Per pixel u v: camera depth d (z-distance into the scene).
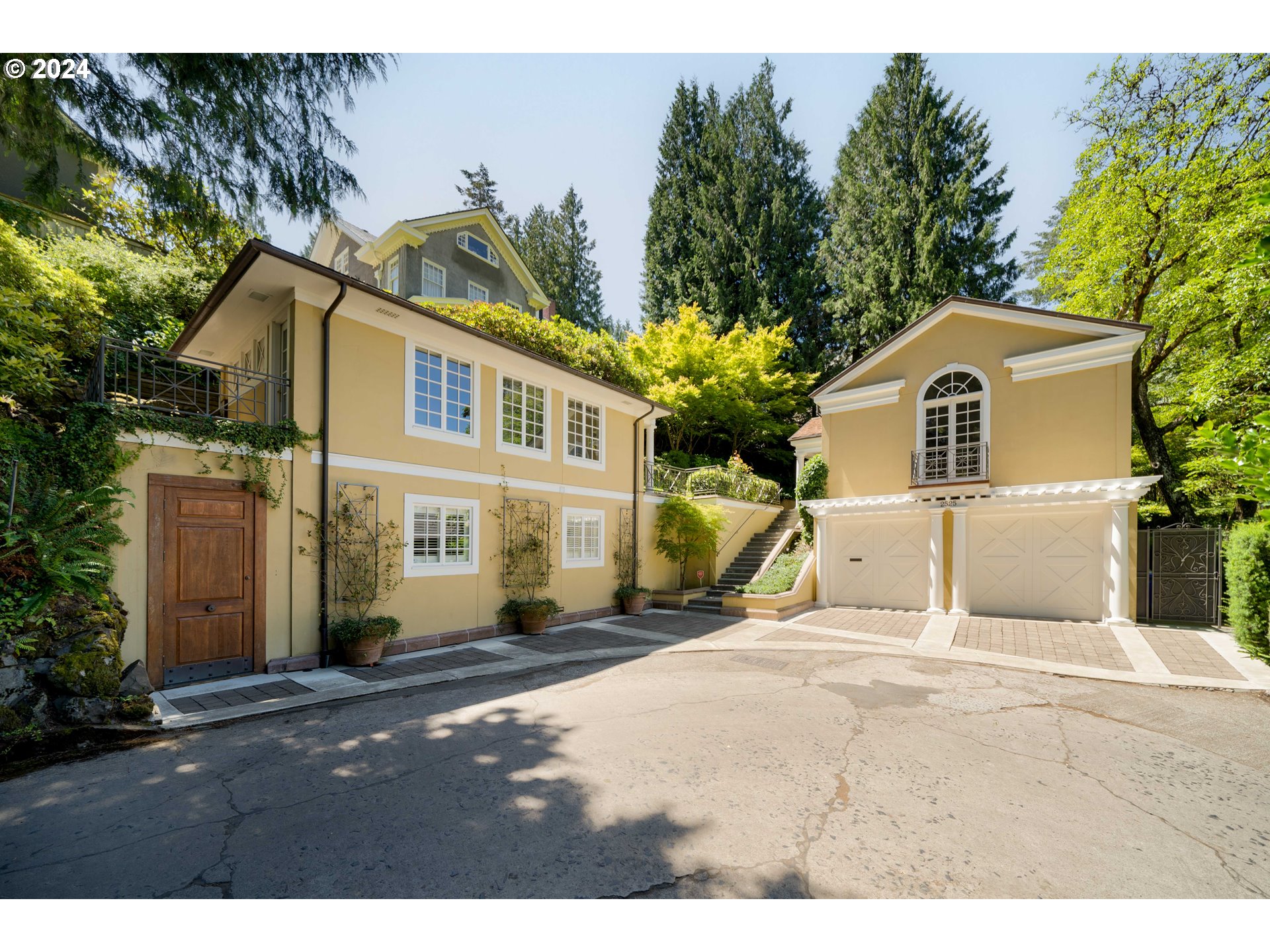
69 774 4.20
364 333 8.53
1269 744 4.98
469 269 22.83
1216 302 12.59
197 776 4.15
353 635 7.66
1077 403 11.33
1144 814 3.64
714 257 28.58
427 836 3.28
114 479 6.04
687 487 16.50
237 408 7.94
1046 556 11.48
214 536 6.82
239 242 13.29
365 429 8.45
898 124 27.75
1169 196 12.91
